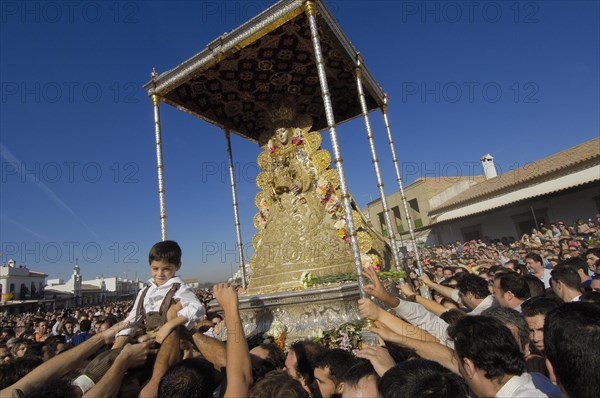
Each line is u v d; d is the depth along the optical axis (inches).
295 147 386.6
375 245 359.9
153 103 342.0
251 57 339.9
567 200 903.7
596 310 85.0
